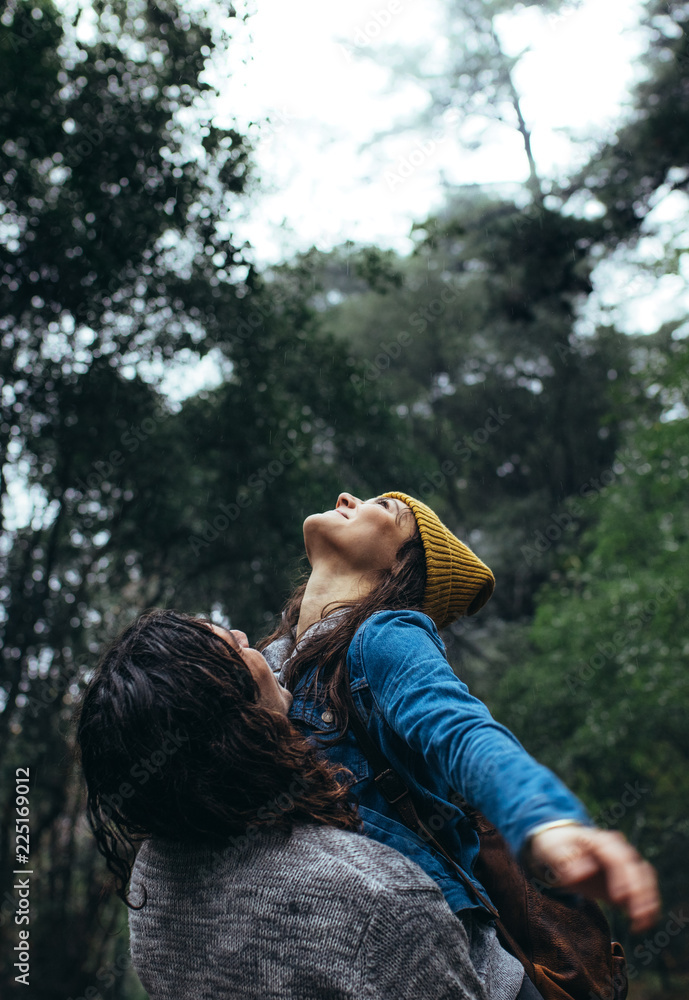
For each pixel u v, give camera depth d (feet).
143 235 23.80
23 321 24.59
